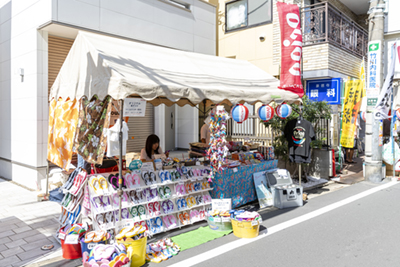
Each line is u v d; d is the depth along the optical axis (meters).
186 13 10.16
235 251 4.25
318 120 8.48
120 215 4.34
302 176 8.69
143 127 10.10
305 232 4.90
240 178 6.30
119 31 8.32
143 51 5.89
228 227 5.05
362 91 10.59
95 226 4.33
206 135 8.77
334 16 10.30
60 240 4.49
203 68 6.46
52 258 4.11
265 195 6.57
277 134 8.59
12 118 8.45
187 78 5.38
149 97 4.25
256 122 10.75
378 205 6.33
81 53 5.25
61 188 5.06
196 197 5.59
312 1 11.27
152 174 5.01
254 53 11.58
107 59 4.54
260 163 6.80
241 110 5.51
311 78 10.14
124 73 4.31
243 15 11.97
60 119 6.14
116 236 3.94
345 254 4.10
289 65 6.72
